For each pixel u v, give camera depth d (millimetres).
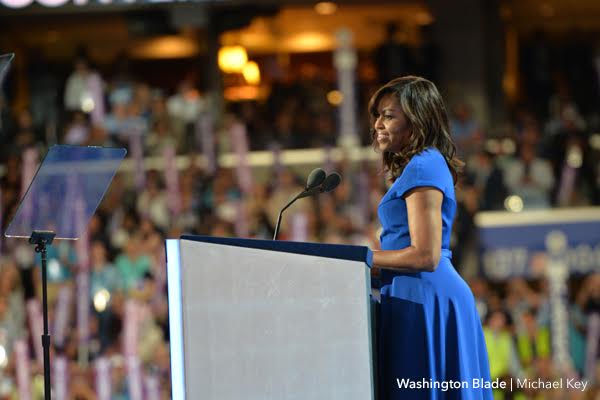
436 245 9469
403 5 41844
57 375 24438
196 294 9188
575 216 31812
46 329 10688
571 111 36281
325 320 9234
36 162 32656
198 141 33906
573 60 38906
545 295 27469
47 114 36062
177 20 38500
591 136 35219
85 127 34562
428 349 9633
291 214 29719
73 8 39156
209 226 29406
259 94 42281
